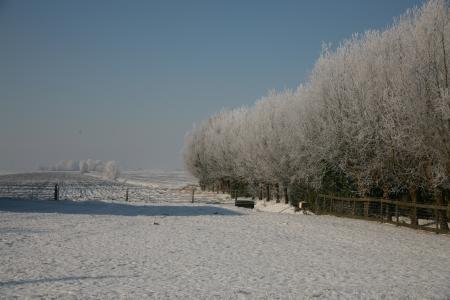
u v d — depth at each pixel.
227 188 73.94
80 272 13.06
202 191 79.50
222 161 65.25
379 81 27.05
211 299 10.31
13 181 108.56
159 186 96.06
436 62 21.78
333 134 31.12
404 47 25.19
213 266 14.40
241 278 12.66
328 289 11.40
